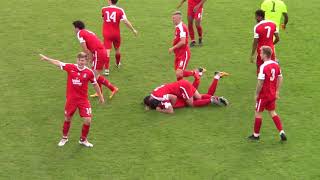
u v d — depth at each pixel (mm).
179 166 20141
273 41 26172
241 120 23594
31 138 22219
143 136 22281
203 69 26859
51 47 31797
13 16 36844
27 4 39500
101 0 40625
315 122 23312
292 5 39219
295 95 25797
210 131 22656
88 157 20797
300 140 21922
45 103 25219
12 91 26312
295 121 23438
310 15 37031
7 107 24766
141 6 39188
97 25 35188
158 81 27516
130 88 26766
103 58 25078
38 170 19953
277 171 19812
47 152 21156
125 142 21844
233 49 31531
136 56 30672
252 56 26375
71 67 20609
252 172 19750
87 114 21016
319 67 28828
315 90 26219
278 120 21641
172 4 39750
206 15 37375
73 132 22688
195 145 21578
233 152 21094
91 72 20781
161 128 22891
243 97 25734
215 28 34969
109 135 22406
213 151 21156
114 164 20297
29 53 30875
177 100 24547
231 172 19781
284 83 27016
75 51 31234
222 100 24641
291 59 29922
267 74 20828
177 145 21578
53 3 39844
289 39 32844
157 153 21016
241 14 37438
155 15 37281
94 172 19797
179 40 25141
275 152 21062
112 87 25781
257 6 39125
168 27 35031
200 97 24828
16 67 29016
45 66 29188
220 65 29312
